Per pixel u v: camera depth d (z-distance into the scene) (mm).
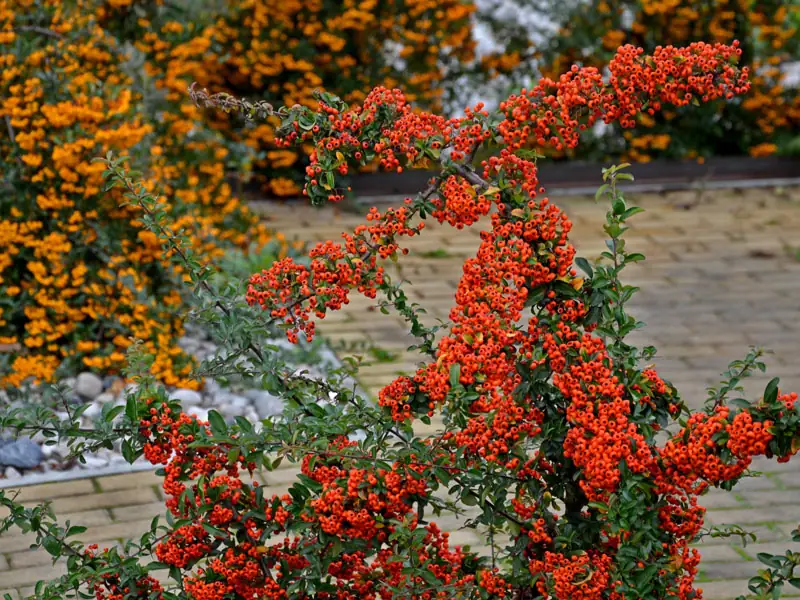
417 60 9250
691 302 7285
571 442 2777
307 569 2938
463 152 2957
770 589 2793
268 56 8750
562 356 2844
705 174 10000
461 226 2996
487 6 9695
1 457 4812
